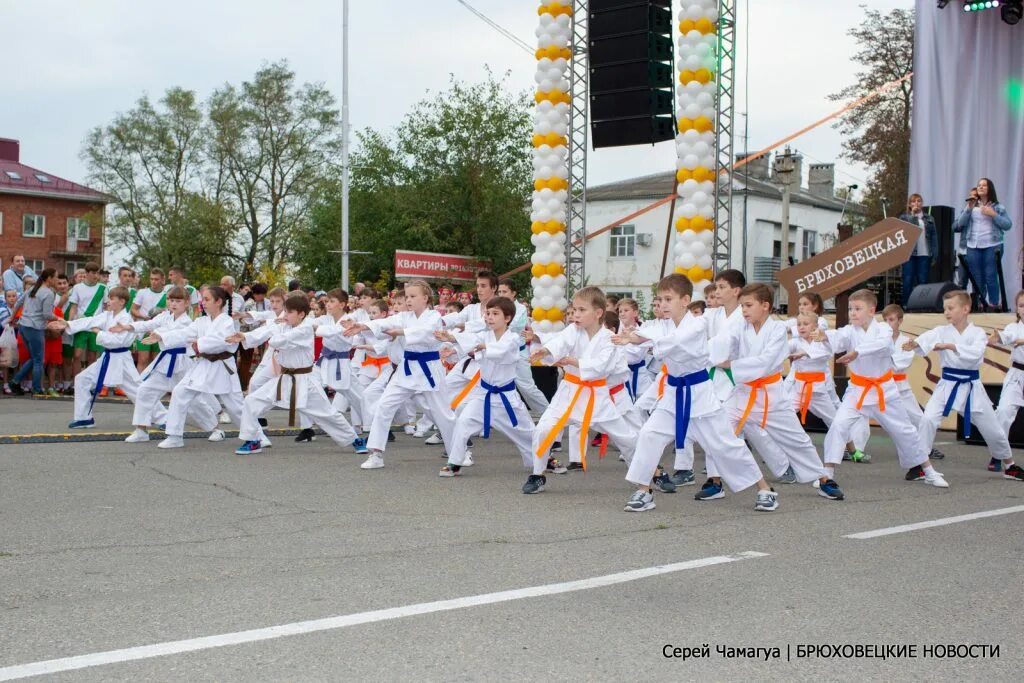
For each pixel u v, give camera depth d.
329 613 4.65
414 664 3.97
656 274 39.38
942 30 19.20
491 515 7.23
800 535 6.64
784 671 3.97
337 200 35.44
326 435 12.26
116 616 4.58
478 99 31.02
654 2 15.05
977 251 16.50
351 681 3.78
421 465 9.88
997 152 18.91
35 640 4.23
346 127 26.58
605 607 4.81
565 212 16.25
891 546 6.30
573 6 15.98
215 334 10.77
